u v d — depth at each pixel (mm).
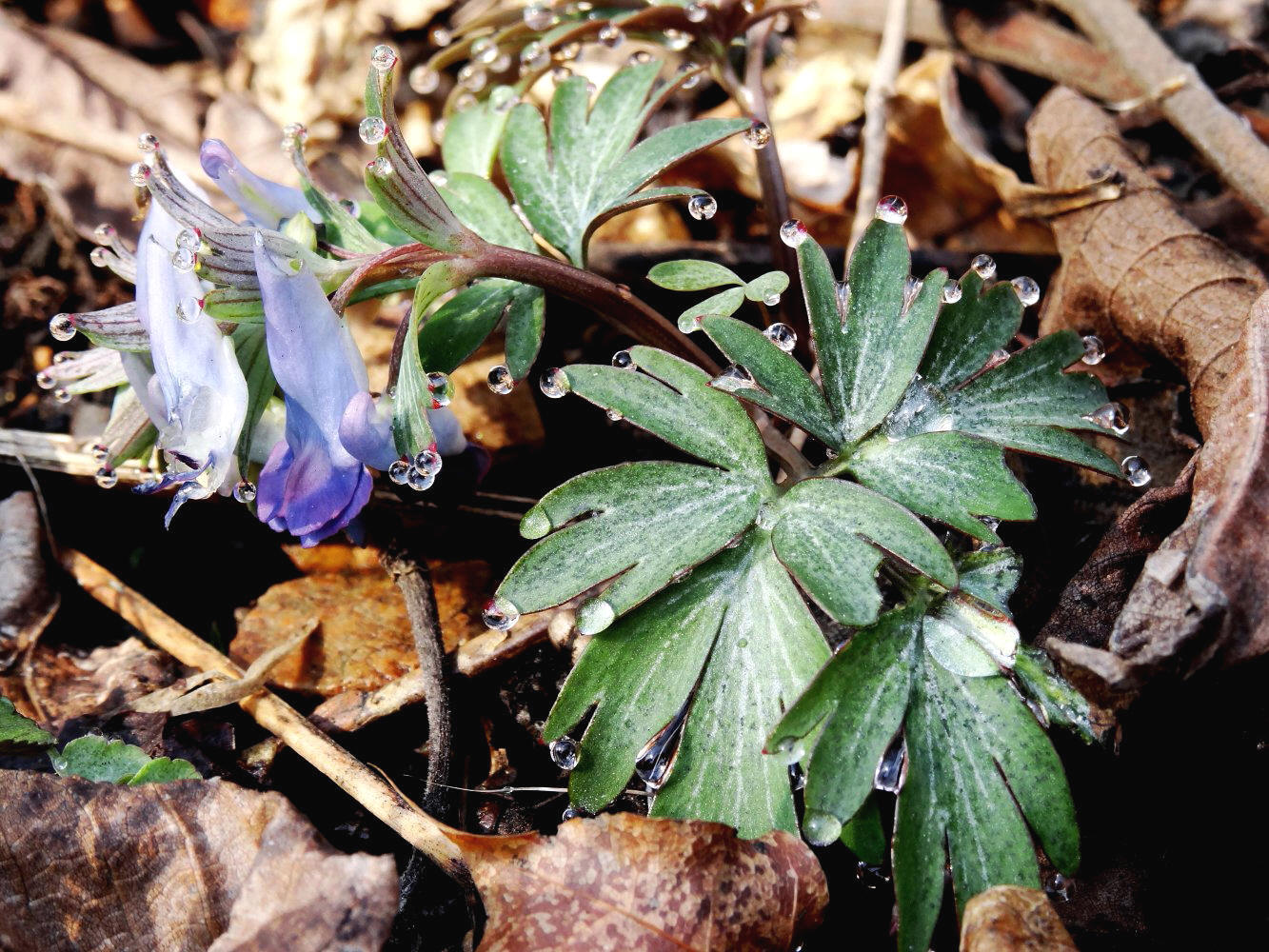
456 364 98
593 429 127
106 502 122
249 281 82
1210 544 78
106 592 112
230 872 81
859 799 75
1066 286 120
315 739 96
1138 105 137
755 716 82
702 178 151
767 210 122
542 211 105
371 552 117
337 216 94
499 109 120
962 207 145
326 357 82
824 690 76
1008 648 81
